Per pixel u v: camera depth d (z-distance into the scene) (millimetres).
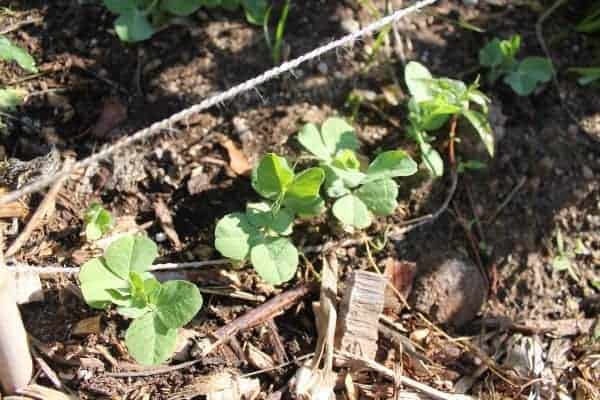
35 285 712
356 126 788
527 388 730
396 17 676
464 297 745
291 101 789
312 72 800
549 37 839
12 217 730
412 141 783
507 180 783
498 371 732
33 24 794
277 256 708
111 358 700
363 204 732
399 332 736
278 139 773
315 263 745
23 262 719
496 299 756
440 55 822
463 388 727
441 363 732
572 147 797
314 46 810
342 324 720
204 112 777
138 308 688
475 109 795
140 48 793
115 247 695
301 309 732
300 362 714
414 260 753
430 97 760
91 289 683
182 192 754
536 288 761
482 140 782
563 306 761
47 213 734
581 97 817
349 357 714
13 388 682
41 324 706
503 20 840
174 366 701
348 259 749
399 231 758
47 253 725
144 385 697
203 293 725
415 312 743
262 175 720
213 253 740
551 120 805
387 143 784
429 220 766
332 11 823
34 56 786
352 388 713
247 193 756
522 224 773
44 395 682
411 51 820
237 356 711
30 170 740
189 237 744
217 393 696
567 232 777
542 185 784
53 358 698
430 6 835
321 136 754
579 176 790
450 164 780
